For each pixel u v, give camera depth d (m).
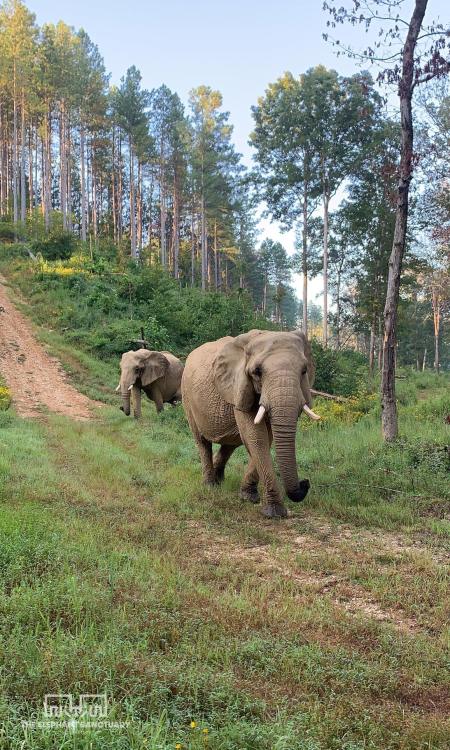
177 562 6.57
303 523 8.41
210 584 5.99
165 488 10.48
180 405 21.38
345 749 3.39
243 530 7.98
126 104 59.25
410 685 4.16
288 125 40.84
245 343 9.16
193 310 37.62
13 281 40.12
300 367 8.38
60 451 13.93
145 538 7.47
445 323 65.38
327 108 38.47
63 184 58.81
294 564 6.63
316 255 46.62
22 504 8.46
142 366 20.02
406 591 5.89
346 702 3.86
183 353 31.61
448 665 4.44
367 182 37.56
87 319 33.53
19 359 27.34
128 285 38.69
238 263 73.38
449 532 7.75
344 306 48.94
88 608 4.91
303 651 4.48
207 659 4.31
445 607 5.52
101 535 7.30
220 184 61.41
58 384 25.11
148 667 4.01
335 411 18.25
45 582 5.39
